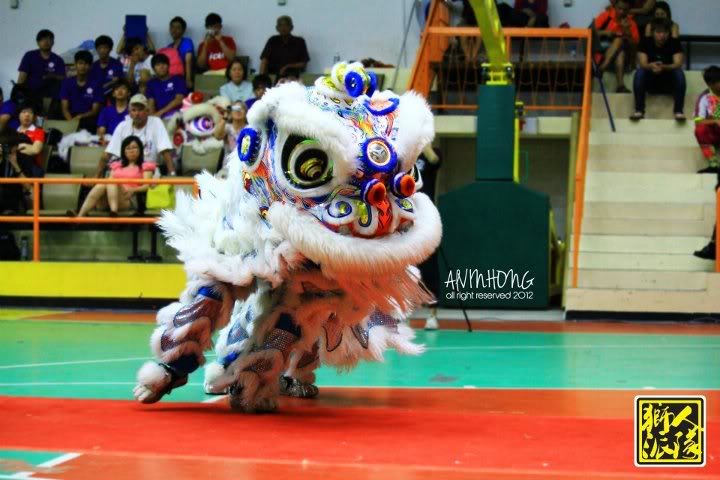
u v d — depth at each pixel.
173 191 46.41
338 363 19.70
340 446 15.78
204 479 13.36
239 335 19.92
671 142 49.94
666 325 39.84
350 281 17.95
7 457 14.71
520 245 43.31
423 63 49.41
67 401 20.22
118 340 33.06
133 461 14.50
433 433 16.97
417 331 36.75
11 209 48.50
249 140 18.08
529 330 37.38
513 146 43.34
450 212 43.62
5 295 46.12
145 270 45.09
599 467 14.30
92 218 44.56
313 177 17.53
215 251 19.00
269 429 17.25
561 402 20.81
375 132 17.91
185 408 19.47
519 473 13.89
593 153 49.62
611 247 45.62
